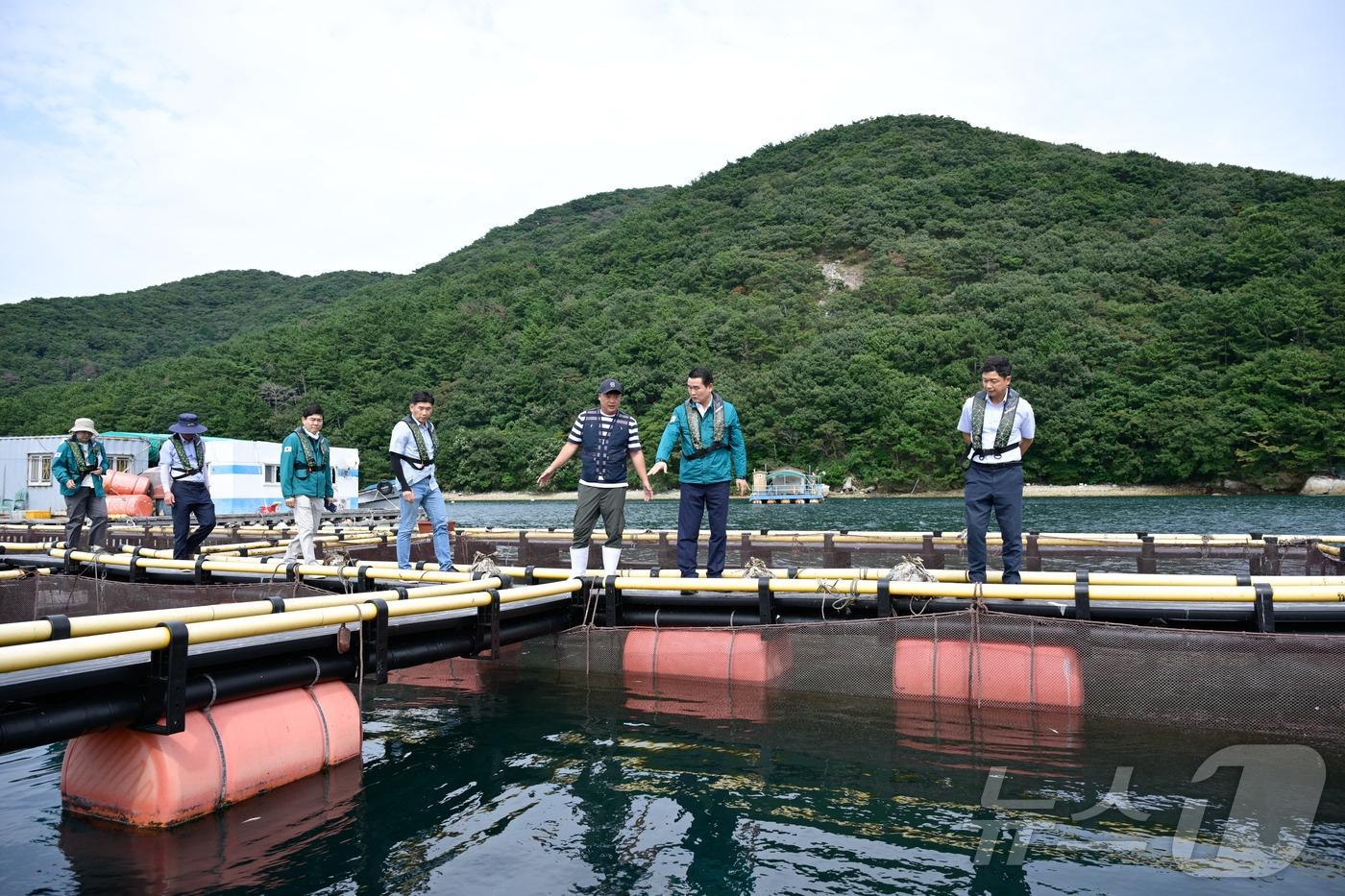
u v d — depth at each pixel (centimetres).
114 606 747
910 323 8506
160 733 354
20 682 306
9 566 939
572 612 648
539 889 301
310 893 297
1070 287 9319
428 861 324
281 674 411
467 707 560
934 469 7000
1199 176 13250
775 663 566
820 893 294
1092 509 4366
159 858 327
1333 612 466
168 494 858
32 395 10162
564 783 409
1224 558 825
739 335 8944
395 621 477
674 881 307
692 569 664
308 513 803
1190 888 294
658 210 15800
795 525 3142
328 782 415
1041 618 502
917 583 543
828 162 16488
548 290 13188
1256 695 451
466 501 8119
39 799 394
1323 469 6034
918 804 373
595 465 667
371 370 10525
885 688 534
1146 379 7075
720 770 421
